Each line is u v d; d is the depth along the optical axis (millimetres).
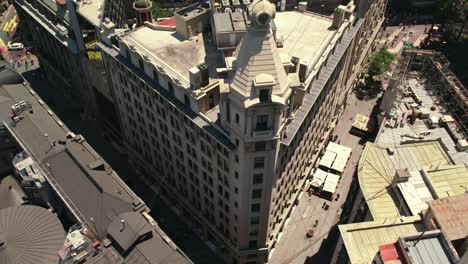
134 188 125312
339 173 125500
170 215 118438
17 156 104250
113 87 115938
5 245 86375
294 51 98250
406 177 84062
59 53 140625
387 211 82125
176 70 91812
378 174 90125
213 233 107438
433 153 95750
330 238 112500
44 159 100938
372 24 150125
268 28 67750
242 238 97688
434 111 116250
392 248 66875
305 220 116812
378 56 155750
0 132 112938
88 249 82125
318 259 108250
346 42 112250
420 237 67625
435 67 124500
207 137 85562
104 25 104875
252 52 69000
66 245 82375
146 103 102375
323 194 122062
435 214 72750
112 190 91062
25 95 120250
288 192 106375
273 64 69875
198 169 97000
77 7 113938
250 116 71562
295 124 86812
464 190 83250
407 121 114438
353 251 72625
